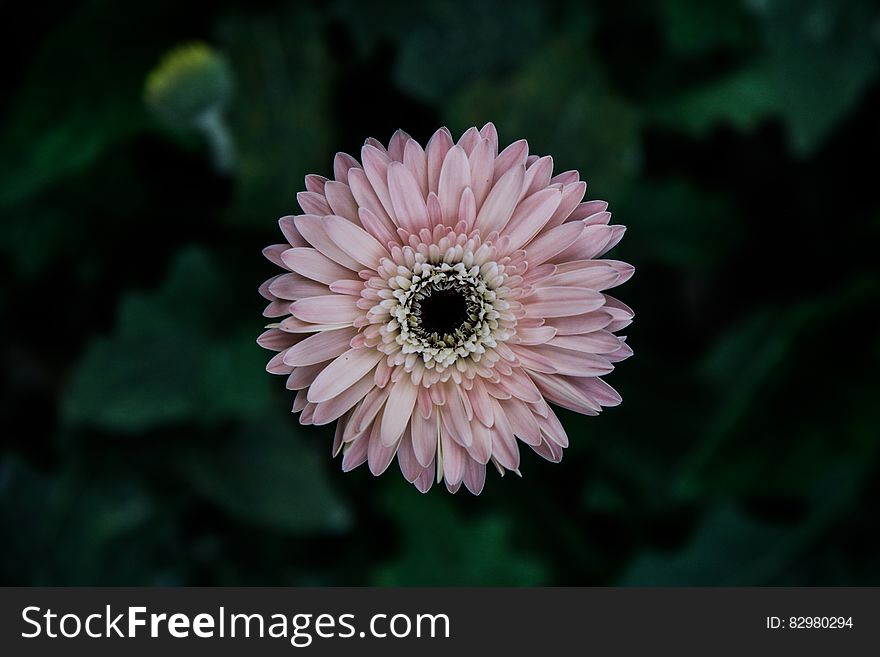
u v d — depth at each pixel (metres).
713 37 0.72
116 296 0.82
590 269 0.45
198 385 0.70
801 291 0.87
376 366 0.46
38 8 0.75
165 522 0.74
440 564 0.73
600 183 0.71
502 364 0.45
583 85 0.70
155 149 0.78
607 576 0.79
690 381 0.81
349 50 0.77
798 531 0.78
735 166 0.86
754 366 0.81
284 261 0.44
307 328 0.44
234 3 0.71
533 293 0.45
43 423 0.81
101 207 0.78
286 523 0.70
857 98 0.74
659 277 0.87
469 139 0.45
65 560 0.71
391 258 0.45
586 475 0.81
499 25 0.72
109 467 0.73
